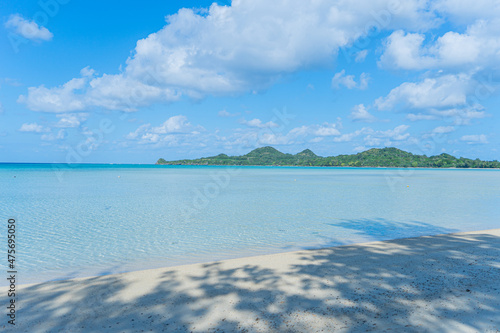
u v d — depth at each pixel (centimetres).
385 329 464
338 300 573
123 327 484
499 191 3559
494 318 497
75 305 569
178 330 473
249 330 468
